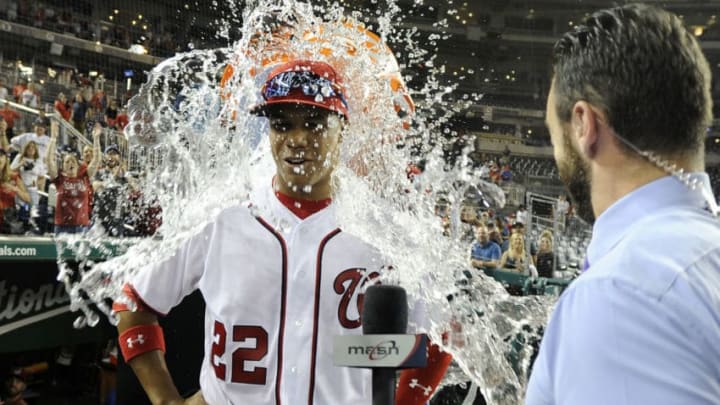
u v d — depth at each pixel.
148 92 1.47
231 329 1.29
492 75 13.57
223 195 1.39
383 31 1.56
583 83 0.74
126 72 10.44
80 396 4.42
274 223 1.33
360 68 1.44
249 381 1.28
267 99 1.29
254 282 1.29
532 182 8.15
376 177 1.43
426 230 1.40
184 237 1.37
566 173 0.79
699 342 0.61
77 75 9.98
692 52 0.72
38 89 8.91
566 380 0.66
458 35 13.72
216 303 1.31
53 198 4.59
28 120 5.67
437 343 1.37
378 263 1.32
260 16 1.44
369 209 1.38
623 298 0.64
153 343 1.41
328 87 1.30
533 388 0.73
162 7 10.10
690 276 0.64
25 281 3.87
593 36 0.75
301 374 1.27
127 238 1.74
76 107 8.79
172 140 1.45
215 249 1.33
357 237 1.33
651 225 0.69
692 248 0.66
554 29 13.68
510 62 13.76
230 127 1.46
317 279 1.29
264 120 1.48
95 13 10.63
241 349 1.29
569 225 4.04
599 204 0.75
